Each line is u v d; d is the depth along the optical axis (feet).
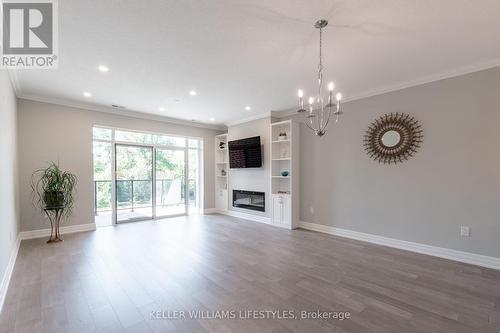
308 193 16.66
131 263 10.39
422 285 8.47
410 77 11.58
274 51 9.02
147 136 19.56
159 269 9.78
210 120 20.94
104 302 7.36
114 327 6.22
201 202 22.62
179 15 6.91
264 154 18.54
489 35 7.95
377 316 6.70
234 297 7.68
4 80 9.23
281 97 14.51
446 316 6.72
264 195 18.58
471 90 10.42
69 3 6.33
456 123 10.80
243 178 20.38
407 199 12.23
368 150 13.64
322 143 15.83
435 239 11.39
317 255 11.41
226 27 7.51
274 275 9.25
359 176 14.05
